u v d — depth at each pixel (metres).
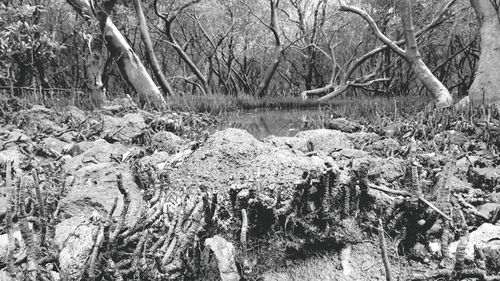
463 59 23.53
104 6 10.02
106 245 1.59
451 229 1.85
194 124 7.05
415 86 26.19
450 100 9.33
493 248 1.61
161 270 1.54
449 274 1.51
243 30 21.64
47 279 1.50
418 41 20.05
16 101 7.51
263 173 1.99
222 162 2.33
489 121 5.50
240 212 1.76
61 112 6.73
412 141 3.79
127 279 1.57
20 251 1.69
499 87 8.44
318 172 1.81
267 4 21.80
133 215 2.00
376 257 1.69
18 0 7.86
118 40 10.81
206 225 1.72
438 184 2.13
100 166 2.58
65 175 2.58
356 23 22.30
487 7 8.95
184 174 2.34
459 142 4.64
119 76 19.56
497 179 2.89
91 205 2.11
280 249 1.72
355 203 1.81
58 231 1.87
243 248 1.54
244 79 24.31
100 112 7.28
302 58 24.77
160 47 22.89
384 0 18.30
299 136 4.07
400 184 2.27
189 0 18.70
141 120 5.39
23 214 1.54
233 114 10.36
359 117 7.79
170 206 1.90
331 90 20.55
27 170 3.35
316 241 1.74
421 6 18.64
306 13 23.48
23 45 7.37
